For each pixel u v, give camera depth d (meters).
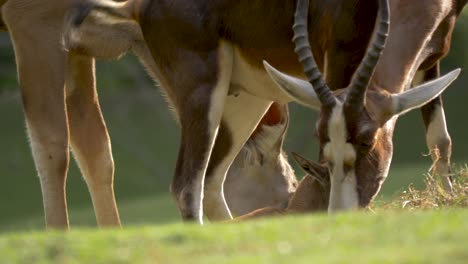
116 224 16.14
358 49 13.66
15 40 15.22
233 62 14.62
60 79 15.22
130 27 15.68
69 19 15.17
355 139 12.49
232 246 9.35
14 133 38.38
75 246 9.56
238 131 15.34
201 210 14.31
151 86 38.59
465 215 10.38
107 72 37.97
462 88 38.19
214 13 14.20
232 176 16.95
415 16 14.08
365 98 12.66
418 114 37.03
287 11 14.03
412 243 9.09
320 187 14.23
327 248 9.07
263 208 15.55
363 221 10.09
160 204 31.36
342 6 13.65
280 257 8.84
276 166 16.92
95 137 16.08
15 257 9.43
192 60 14.28
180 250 9.29
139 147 37.34
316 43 14.03
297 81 12.86
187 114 14.32
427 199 14.28
